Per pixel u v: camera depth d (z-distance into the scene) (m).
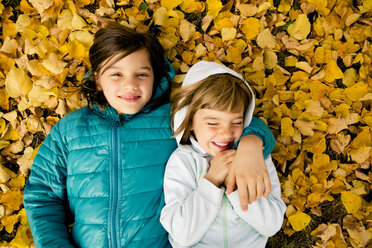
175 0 1.28
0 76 1.27
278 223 0.97
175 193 1.02
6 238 1.32
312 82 1.33
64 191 1.16
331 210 1.36
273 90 1.31
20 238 1.28
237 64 1.33
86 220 1.07
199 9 1.31
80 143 1.10
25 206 1.11
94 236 1.05
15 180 1.30
